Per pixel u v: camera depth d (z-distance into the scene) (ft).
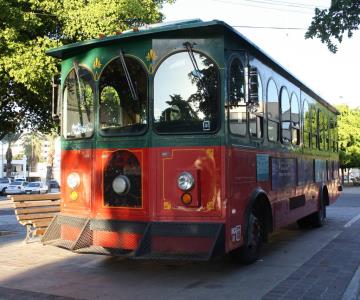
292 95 35.70
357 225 46.11
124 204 23.58
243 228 24.63
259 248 27.99
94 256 29.63
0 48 34.30
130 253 22.56
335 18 22.44
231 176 23.11
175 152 22.91
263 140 28.19
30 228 35.12
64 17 35.63
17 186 160.04
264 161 28.19
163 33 23.40
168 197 22.81
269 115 29.66
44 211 35.14
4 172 298.97
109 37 24.25
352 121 178.70
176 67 23.36
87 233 24.12
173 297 20.81
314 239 37.14
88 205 24.76
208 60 23.03
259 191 26.61
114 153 24.06
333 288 22.08
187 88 23.16
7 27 34.06
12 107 39.93
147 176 23.12
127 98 24.00
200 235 22.13
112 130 24.23
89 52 25.44
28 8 36.19
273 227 29.19
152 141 23.24
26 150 266.77
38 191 161.27
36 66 33.65
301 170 37.29
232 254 26.45
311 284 22.82
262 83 28.43
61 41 36.27
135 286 22.70
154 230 22.63
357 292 21.26
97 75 24.99
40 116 41.68
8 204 96.78
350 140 178.81
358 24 22.31
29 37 36.17
